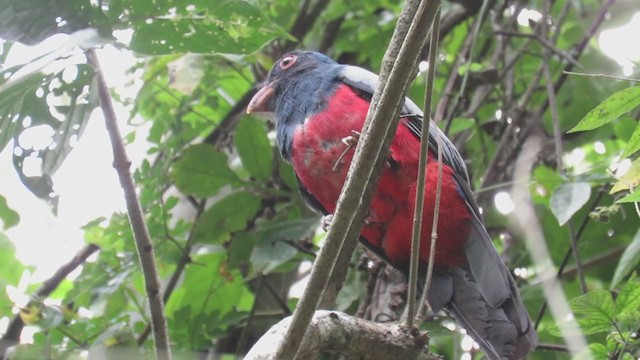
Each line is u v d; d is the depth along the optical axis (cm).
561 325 687
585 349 668
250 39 741
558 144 943
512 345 736
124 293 970
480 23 1027
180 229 1005
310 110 859
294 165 866
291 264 1005
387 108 515
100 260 949
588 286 973
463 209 805
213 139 1090
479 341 746
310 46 1186
